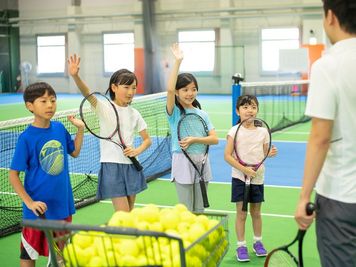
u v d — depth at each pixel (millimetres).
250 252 5168
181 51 4809
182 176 4832
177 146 4863
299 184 8180
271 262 3445
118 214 2736
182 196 4887
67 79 31062
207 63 28234
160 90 28578
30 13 31625
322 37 26062
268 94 23656
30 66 30891
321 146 2566
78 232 2570
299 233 2682
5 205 6938
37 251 3988
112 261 2443
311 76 2633
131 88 4820
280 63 23438
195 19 28141
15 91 31781
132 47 29609
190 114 4863
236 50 27578
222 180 8492
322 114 2551
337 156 2633
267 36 27062
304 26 26219
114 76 4844
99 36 30266
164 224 2713
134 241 2477
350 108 2572
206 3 27953
